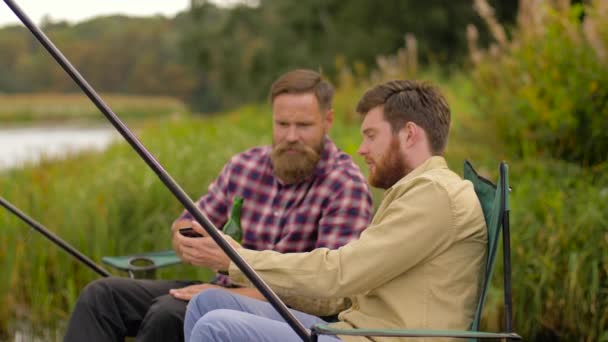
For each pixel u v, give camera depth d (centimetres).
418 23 2141
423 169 250
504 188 227
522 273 403
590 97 502
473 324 229
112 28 10219
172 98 8850
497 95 573
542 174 472
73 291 480
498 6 1986
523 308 404
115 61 9669
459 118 605
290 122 310
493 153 549
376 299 247
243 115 1257
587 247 393
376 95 258
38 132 3706
